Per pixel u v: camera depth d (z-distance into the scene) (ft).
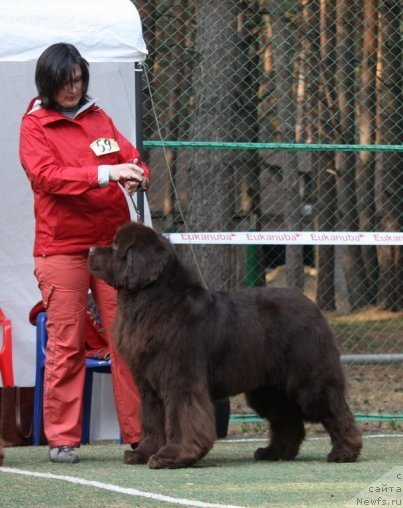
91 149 32.73
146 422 31.76
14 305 42.29
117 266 30.07
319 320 32.12
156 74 83.30
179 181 85.76
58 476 29.14
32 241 42.45
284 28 78.48
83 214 32.60
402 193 86.12
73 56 32.42
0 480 28.40
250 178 82.69
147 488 26.76
